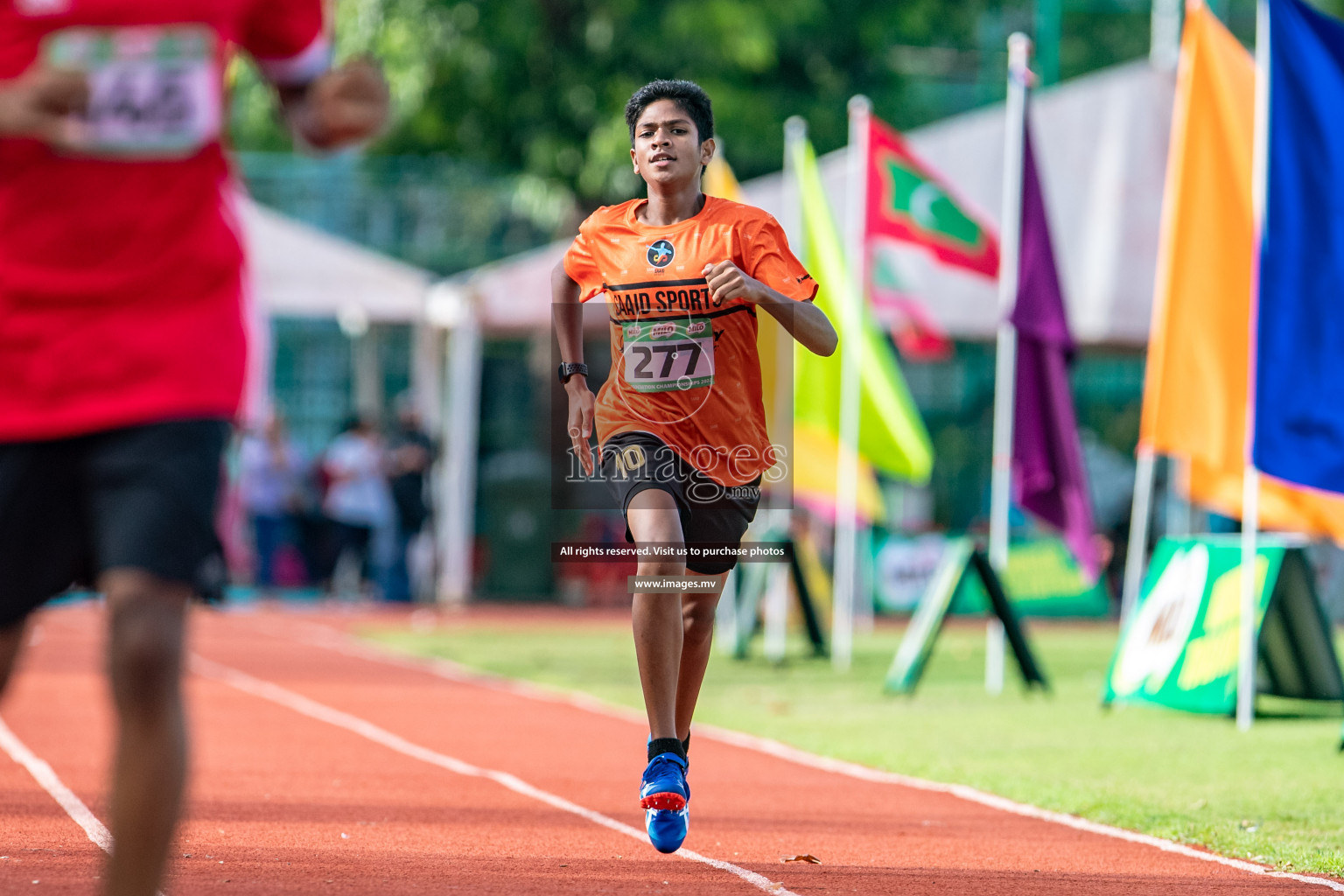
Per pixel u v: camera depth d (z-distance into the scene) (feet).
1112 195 162.09
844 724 80.84
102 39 26.63
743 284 41.68
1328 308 75.77
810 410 115.75
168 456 25.90
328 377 228.02
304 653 122.72
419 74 208.95
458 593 180.04
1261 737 74.28
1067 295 162.61
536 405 205.98
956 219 110.73
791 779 62.49
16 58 26.71
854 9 225.76
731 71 215.92
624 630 154.61
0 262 26.40
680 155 44.32
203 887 38.37
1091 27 323.16
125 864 25.40
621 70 212.64
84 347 26.16
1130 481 181.98
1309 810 53.31
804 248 116.47
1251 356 76.43
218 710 84.38
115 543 25.59
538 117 216.95
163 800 25.44
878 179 112.68
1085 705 90.38
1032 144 102.63
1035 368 101.86
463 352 176.04
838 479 119.44
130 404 25.96
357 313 180.55
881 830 50.75
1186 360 84.48
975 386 221.46
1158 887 41.68
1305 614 83.05
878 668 116.47
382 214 228.22
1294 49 76.43
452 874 41.27
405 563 186.60
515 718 83.35
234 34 27.68
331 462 186.09
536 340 203.92
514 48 211.41
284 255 175.22
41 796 53.21
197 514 25.91
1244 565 78.54
